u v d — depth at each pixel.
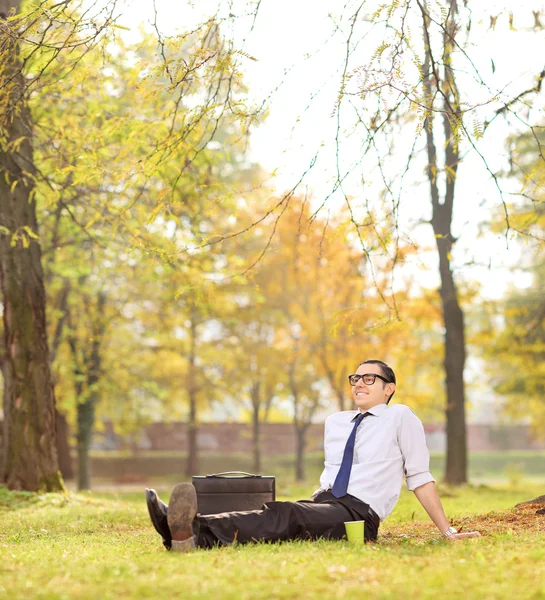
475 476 43.97
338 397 24.70
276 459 42.53
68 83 9.05
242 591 3.29
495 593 3.26
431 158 7.67
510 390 31.73
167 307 24.23
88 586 3.47
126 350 27.86
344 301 23.05
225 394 32.09
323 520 4.96
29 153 12.15
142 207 11.40
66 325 24.30
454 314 21.28
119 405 29.75
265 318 27.75
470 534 5.32
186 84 6.30
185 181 11.48
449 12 6.00
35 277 13.06
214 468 40.81
